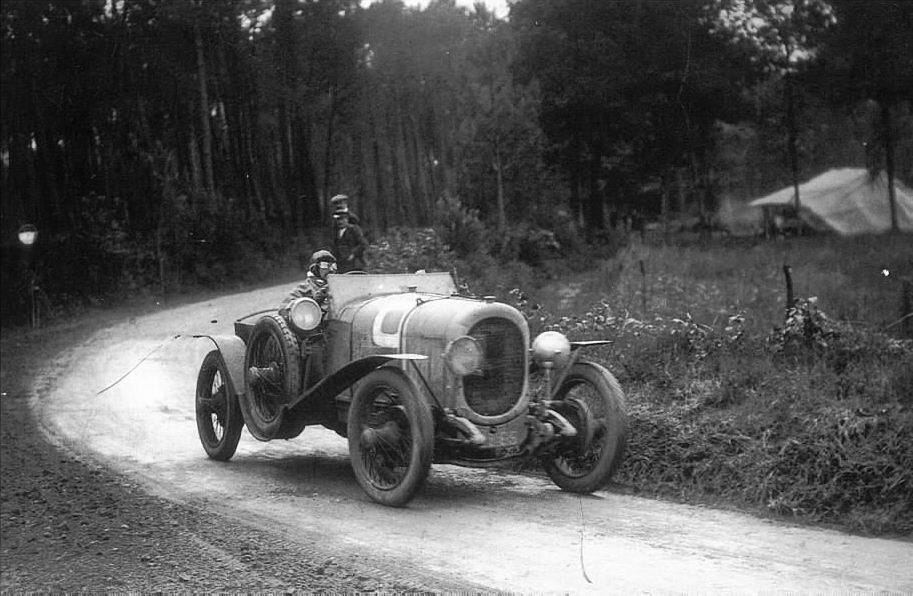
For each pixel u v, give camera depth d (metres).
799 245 17.33
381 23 42.53
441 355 6.33
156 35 34.31
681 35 23.55
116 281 29.06
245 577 4.72
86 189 33.94
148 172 33.69
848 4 15.33
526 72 27.98
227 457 8.20
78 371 14.99
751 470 6.21
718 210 26.30
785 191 21.64
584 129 29.38
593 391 6.71
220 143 39.53
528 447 6.40
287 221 42.12
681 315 9.99
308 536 5.48
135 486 7.16
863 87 16.39
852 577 4.41
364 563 4.86
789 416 6.64
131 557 5.21
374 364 6.52
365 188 47.94
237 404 8.03
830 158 18.89
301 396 7.02
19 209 30.06
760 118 23.52
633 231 29.47
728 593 4.20
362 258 8.45
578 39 26.78
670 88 25.66
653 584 4.37
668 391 7.85
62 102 32.53
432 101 45.91
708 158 27.00
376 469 6.48
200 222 33.56
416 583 4.48
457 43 42.69
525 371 6.56
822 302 10.91
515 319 6.50
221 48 36.19
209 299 27.64
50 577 4.94
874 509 5.49
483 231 18.38
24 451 8.91
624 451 6.32
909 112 16.03
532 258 21.78
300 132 42.19
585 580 4.45
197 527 5.80
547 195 24.58
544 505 6.18
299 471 7.69
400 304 6.94
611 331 9.45
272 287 30.73
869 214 16.84
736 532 5.35
